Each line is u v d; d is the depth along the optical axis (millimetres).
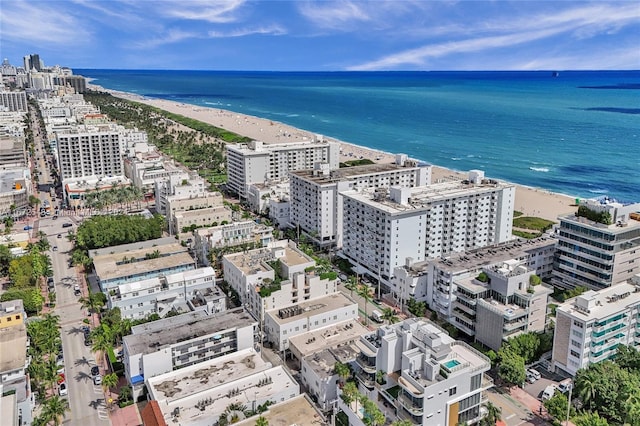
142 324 173125
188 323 170750
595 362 158125
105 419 146250
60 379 159750
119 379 163500
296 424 125250
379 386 131000
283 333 177875
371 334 141250
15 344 164625
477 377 128875
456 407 127125
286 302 193500
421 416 122000
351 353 160000
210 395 139125
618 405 138125
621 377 143125
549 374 165750
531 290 172625
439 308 196875
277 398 140000
